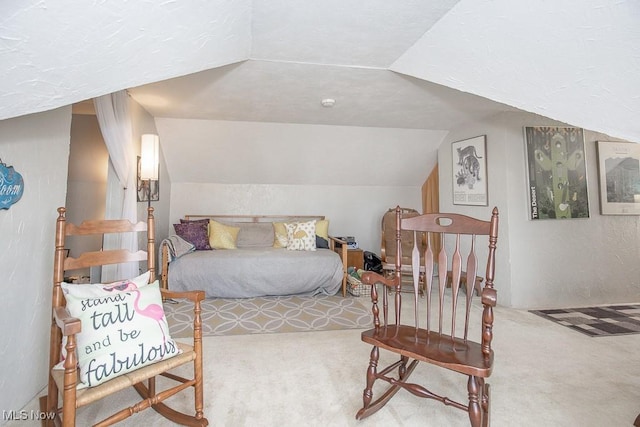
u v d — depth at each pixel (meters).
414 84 2.81
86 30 1.10
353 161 4.77
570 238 3.58
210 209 4.79
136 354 1.33
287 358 2.25
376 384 1.93
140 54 1.42
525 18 1.43
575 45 1.39
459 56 1.88
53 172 1.86
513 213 3.47
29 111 1.33
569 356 2.33
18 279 1.60
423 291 4.02
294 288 3.80
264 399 1.76
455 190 4.28
